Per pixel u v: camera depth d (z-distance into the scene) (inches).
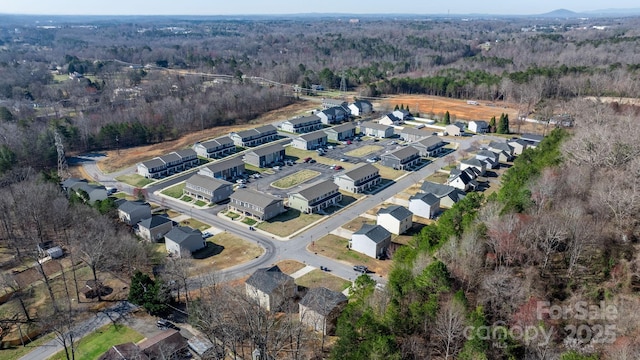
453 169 4227.4
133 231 3216.0
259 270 2463.1
